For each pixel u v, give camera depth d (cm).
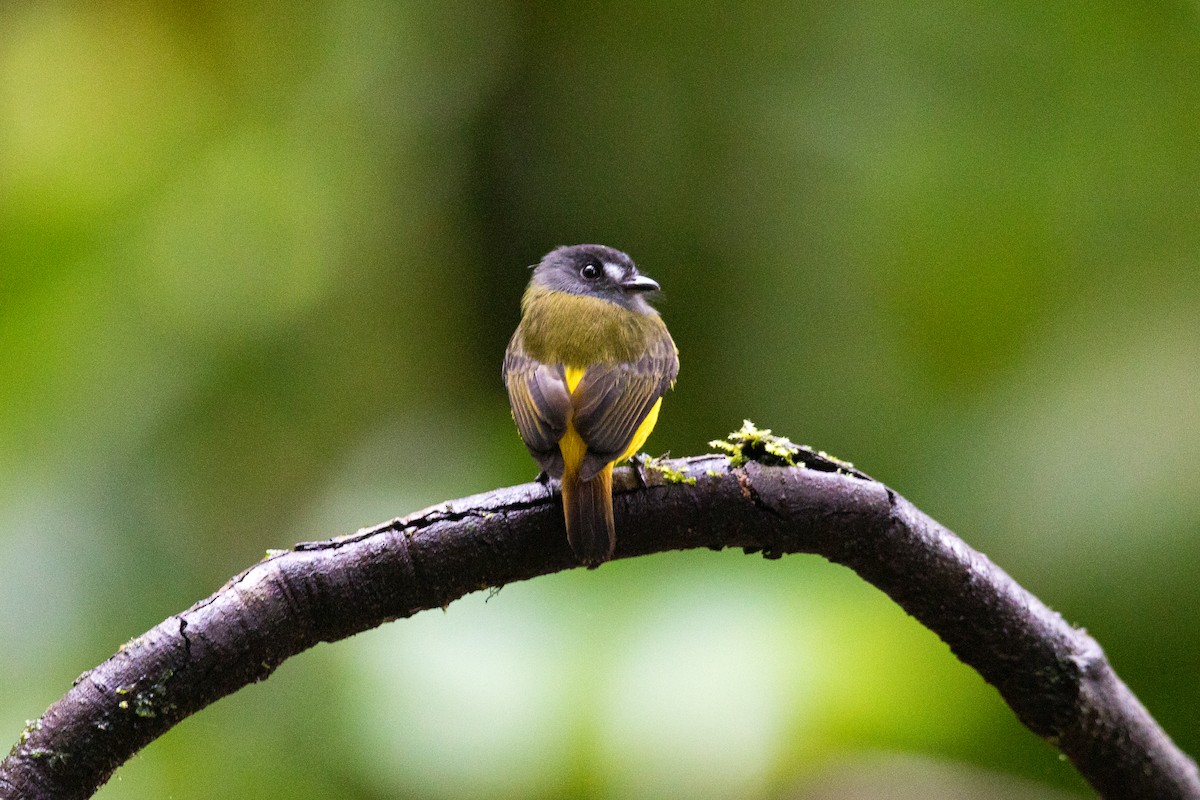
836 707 893
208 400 1173
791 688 888
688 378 1195
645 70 1202
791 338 1194
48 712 464
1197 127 1184
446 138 1252
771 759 868
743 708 876
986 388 1169
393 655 922
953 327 1189
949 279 1193
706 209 1201
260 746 925
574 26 1206
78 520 1058
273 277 1220
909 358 1188
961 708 924
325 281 1230
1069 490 1078
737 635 908
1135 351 1139
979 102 1200
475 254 1248
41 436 1088
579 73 1212
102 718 464
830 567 967
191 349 1176
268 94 1245
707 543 541
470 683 895
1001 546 1091
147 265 1180
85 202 1171
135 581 1068
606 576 955
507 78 1230
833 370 1189
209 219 1209
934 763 911
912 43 1190
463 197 1243
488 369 1240
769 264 1197
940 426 1165
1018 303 1188
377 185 1252
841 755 895
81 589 1038
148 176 1200
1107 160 1202
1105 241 1194
